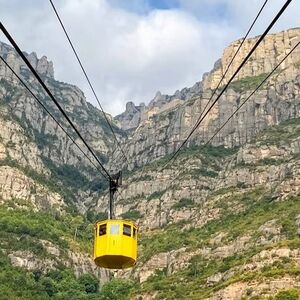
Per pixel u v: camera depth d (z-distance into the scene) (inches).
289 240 6742.1
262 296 5713.6
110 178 2068.2
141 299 7667.3
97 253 1860.2
